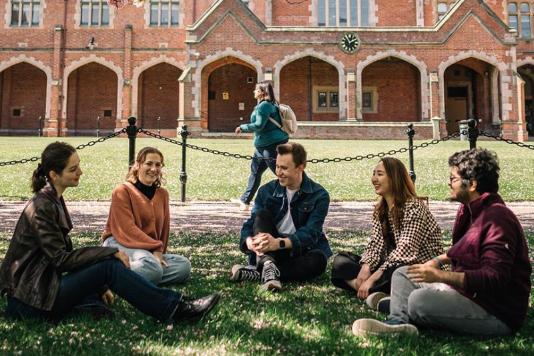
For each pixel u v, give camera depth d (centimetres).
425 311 248
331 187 1053
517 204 860
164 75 2981
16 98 2941
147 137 2562
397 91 2912
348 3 2895
